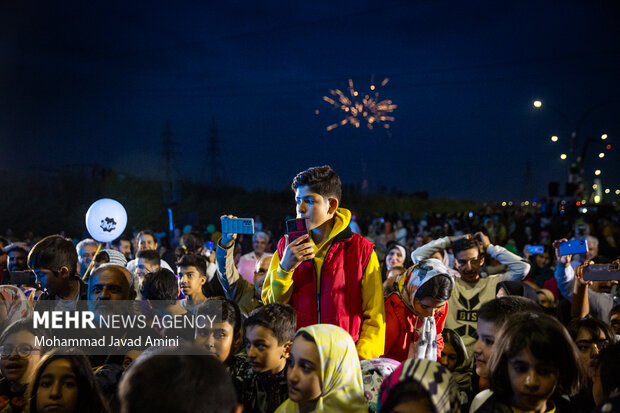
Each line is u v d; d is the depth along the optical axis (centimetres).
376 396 265
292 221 312
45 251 346
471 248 463
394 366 286
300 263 316
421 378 207
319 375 238
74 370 240
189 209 3562
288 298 322
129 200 3008
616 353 252
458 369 362
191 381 140
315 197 310
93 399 243
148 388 139
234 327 309
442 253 621
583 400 275
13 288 334
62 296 355
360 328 322
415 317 344
